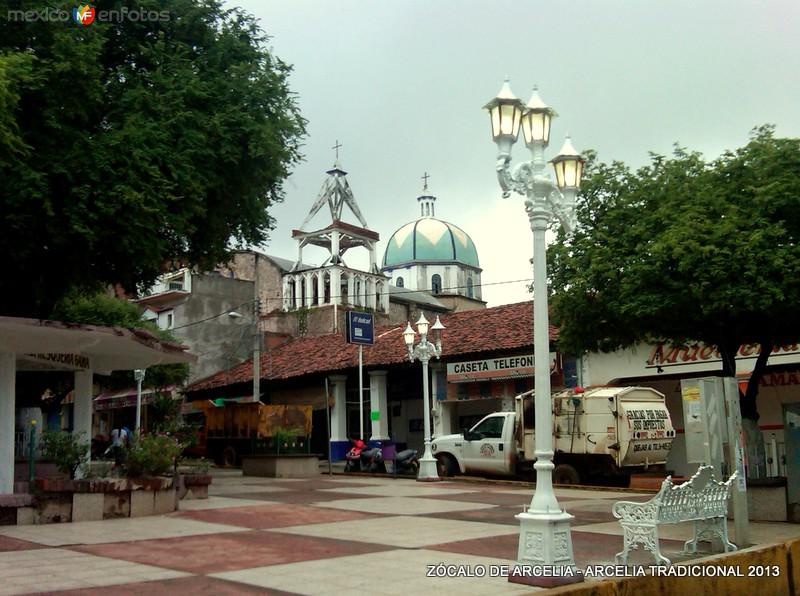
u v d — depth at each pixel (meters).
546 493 8.07
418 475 22.59
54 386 28.75
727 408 10.44
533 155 8.74
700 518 9.49
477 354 27.59
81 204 14.31
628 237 12.83
